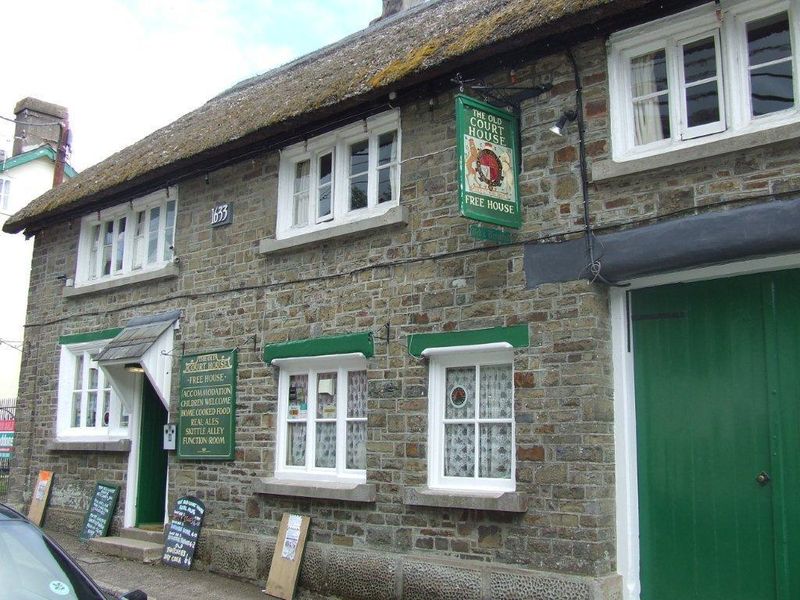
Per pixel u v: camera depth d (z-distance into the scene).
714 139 6.67
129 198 12.15
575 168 7.35
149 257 12.01
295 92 10.47
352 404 9.06
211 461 10.23
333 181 9.61
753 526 6.32
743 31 6.68
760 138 6.25
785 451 6.23
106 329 12.32
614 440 6.99
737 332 6.57
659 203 6.81
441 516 7.79
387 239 8.75
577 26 7.15
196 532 10.08
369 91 8.55
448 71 8.15
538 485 7.11
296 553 8.78
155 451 11.91
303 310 9.50
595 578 6.64
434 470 8.03
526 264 7.53
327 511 8.81
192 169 11.12
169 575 9.70
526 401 7.31
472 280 7.91
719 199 6.50
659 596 6.67
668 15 6.93
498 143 7.44
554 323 7.24
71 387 13.02
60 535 12.16
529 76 7.80
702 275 6.70
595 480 6.81
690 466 6.66
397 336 8.46
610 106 7.24
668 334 6.91
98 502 11.79
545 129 7.61
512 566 7.17
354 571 8.29
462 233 8.09
